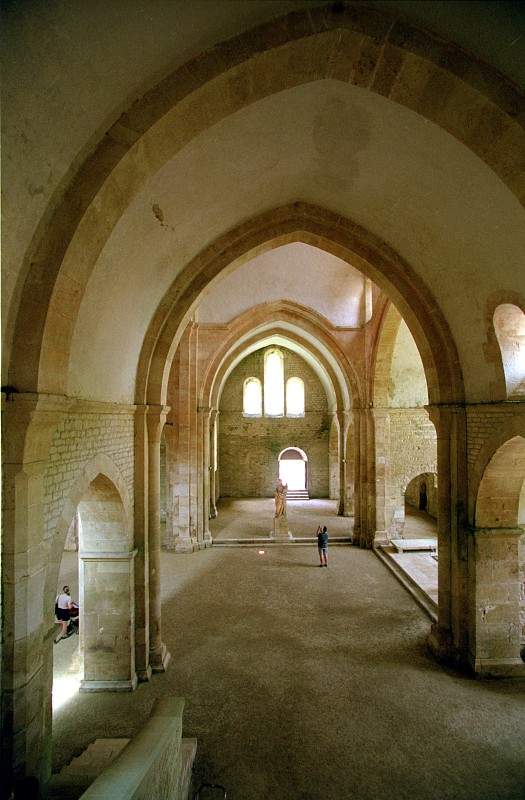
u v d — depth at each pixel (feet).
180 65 14.87
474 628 27.55
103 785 9.91
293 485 87.66
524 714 23.97
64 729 22.86
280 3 13.96
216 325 54.24
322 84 17.30
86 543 26.37
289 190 26.71
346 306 52.06
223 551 53.26
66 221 14.74
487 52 14.24
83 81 12.88
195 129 16.34
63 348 15.71
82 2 10.98
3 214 12.66
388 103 17.62
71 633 33.83
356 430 54.39
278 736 22.44
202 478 54.90
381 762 20.79
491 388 25.46
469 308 25.00
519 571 28.02
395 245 28.17
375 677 27.37
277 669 28.30
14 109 11.66
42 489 15.29
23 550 14.25
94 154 15.02
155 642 28.48
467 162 17.95
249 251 29.81
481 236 20.74
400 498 53.26
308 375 85.56
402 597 39.58
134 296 23.39
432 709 24.38
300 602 38.55
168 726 13.91
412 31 14.49
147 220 20.30
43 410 14.29
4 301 13.67
